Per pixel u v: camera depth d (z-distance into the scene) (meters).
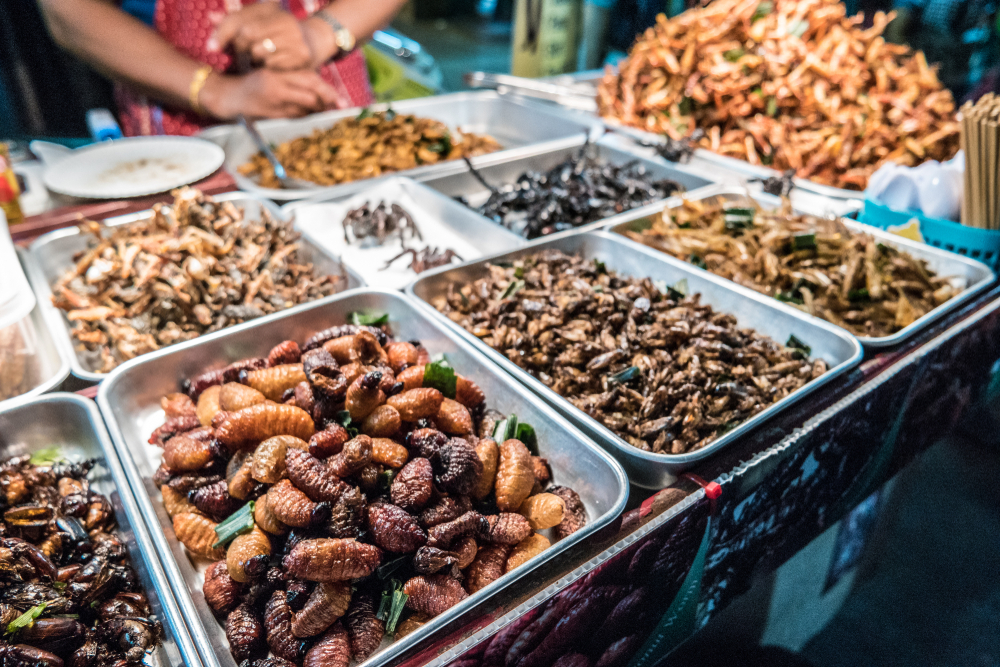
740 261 0.71
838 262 0.69
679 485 0.46
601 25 1.42
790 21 0.99
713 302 0.66
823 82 0.95
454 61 2.31
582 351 0.57
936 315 0.61
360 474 0.44
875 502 0.70
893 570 0.83
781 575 0.64
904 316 0.64
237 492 0.44
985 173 0.69
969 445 0.98
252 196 0.78
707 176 0.91
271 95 0.97
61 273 0.71
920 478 0.92
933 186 0.74
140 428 0.54
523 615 0.37
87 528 0.46
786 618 0.70
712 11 1.03
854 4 1.41
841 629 0.77
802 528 0.58
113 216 0.77
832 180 0.90
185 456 0.47
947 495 0.92
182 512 0.46
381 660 0.34
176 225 0.67
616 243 0.72
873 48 0.98
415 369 0.51
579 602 0.41
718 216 0.78
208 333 0.57
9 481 0.47
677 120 1.02
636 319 0.61
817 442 0.52
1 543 0.42
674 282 0.68
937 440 0.73
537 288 0.64
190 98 0.97
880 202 0.78
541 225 0.79
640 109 1.07
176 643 0.36
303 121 1.01
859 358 0.55
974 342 0.65
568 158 0.97
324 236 0.80
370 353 0.53
